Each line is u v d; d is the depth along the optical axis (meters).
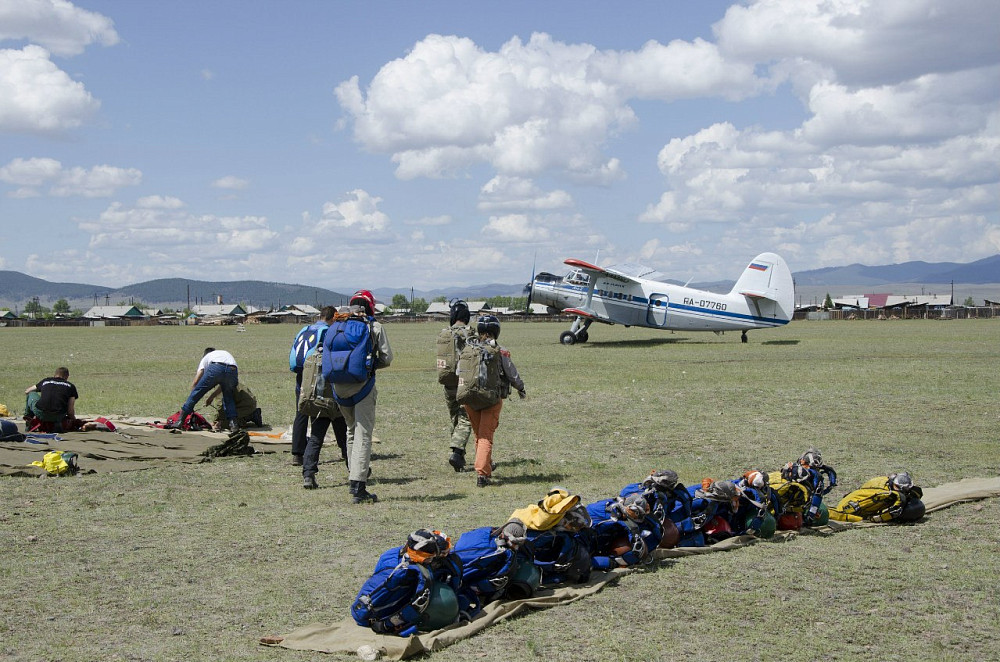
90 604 4.82
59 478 8.59
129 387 19.59
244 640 4.30
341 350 7.48
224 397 11.94
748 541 6.22
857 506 6.89
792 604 4.89
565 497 5.16
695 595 5.05
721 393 16.44
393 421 13.47
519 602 4.78
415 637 4.11
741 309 36.75
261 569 5.50
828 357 27.11
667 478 5.77
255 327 92.19
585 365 24.38
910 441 11.05
